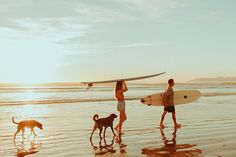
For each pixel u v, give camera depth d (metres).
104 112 19.89
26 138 11.35
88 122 15.37
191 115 17.86
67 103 27.80
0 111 20.70
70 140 10.88
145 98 15.15
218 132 12.02
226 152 8.69
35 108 23.02
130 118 16.72
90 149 9.38
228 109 21.53
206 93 47.28
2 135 12.03
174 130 12.58
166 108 13.21
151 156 8.38
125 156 8.46
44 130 13.01
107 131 12.84
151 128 13.16
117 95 11.46
